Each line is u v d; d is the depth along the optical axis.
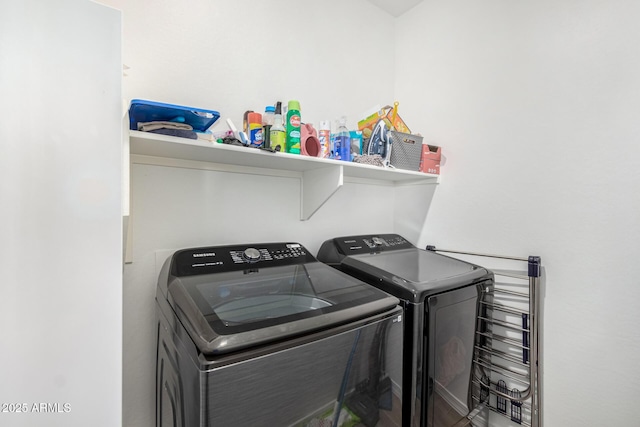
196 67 1.39
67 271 0.63
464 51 1.84
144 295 1.26
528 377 1.49
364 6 2.10
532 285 1.47
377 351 0.98
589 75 1.34
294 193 1.73
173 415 0.88
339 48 1.95
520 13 1.58
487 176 1.71
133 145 1.06
